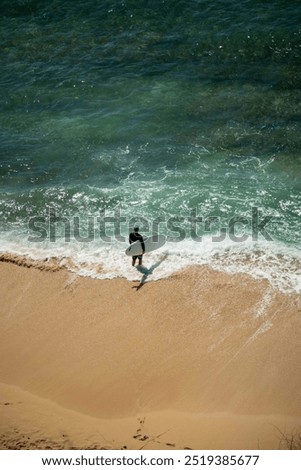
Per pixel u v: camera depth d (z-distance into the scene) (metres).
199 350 18.81
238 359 18.33
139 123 30.80
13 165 28.92
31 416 16.62
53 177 28.06
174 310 20.33
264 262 21.88
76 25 38.31
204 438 15.70
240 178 26.78
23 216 25.94
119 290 21.39
